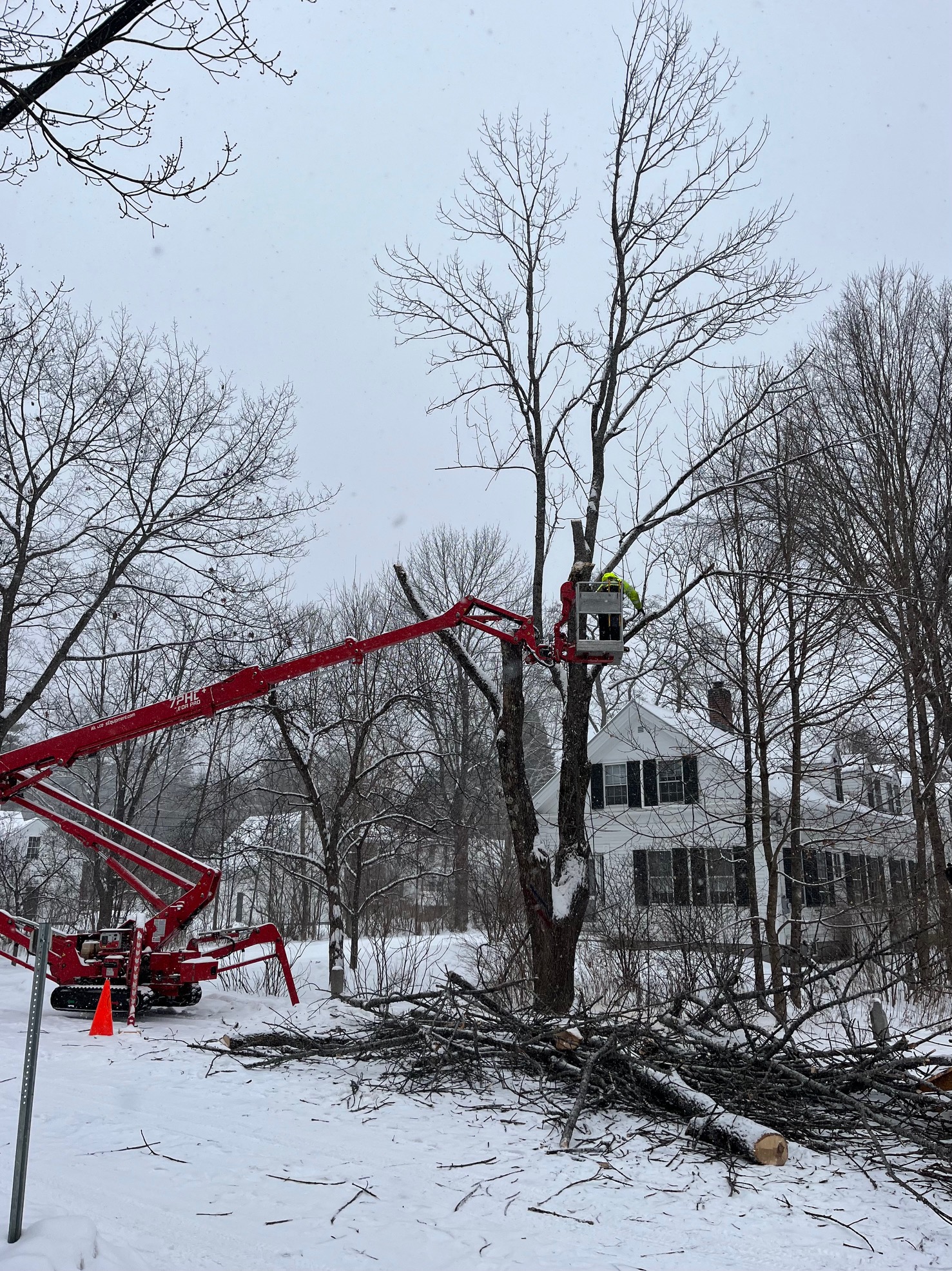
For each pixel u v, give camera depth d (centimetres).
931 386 2009
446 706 2942
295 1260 490
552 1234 548
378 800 2214
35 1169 597
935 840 1716
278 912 2412
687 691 1577
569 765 1348
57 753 1238
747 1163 700
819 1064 884
